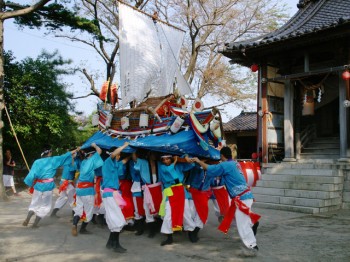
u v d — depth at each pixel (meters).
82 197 7.05
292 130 13.24
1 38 12.70
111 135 8.98
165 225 6.32
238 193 5.73
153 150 6.98
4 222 8.29
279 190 11.18
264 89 13.66
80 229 7.21
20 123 15.64
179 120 7.36
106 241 6.59
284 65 13.49
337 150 13.64
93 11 22.66
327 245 6.30
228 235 7.16
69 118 18.16
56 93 16.72
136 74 10.83
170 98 8.28
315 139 14.91
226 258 5.53
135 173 7.43
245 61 14.65
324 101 14.52
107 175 6.12
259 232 7.38
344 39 11.63
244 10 24.00
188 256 5.65
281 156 14.15
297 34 11.64
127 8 10.91
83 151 8.77
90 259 5.45
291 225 8.12
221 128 7.43
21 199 12.95
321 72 11.88
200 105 7.37
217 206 8.24
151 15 11.49
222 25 22.77
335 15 13.27
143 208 7.36
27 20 15.61
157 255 5.70
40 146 17.20
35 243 6.36
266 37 13.46
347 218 9.07
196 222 6.64
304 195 10.62
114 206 5.98
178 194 6.41
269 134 13.69
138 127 8.39
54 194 14.55
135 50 10.92
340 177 11.02
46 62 16.92
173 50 12.00
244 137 25.80
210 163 7.54
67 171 8.95
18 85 15.43
